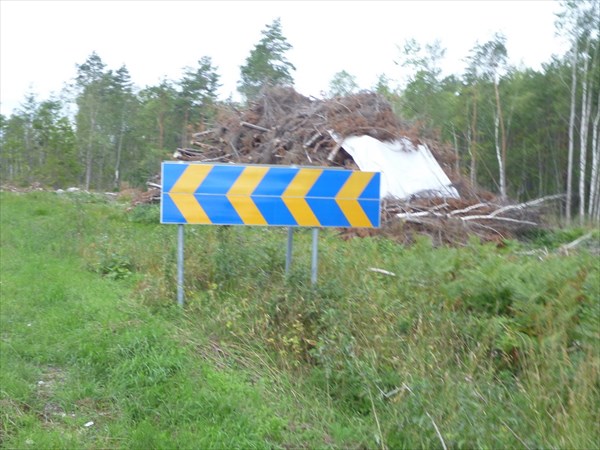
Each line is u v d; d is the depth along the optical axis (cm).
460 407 477
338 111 1611
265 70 3422
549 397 523
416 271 741
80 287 780
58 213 1452
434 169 1537
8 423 467
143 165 3550
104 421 483
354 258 831
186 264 748
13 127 3462
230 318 634
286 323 626
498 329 613
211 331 636
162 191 669
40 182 3023
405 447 462
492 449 447
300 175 682
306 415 505
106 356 562
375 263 816
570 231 1363
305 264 752
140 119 3978
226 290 720
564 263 723
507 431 466
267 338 619
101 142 3866
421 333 602
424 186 1452
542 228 1419
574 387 523
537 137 3550
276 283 701
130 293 751
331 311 603
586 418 498
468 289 682
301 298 643
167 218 670
